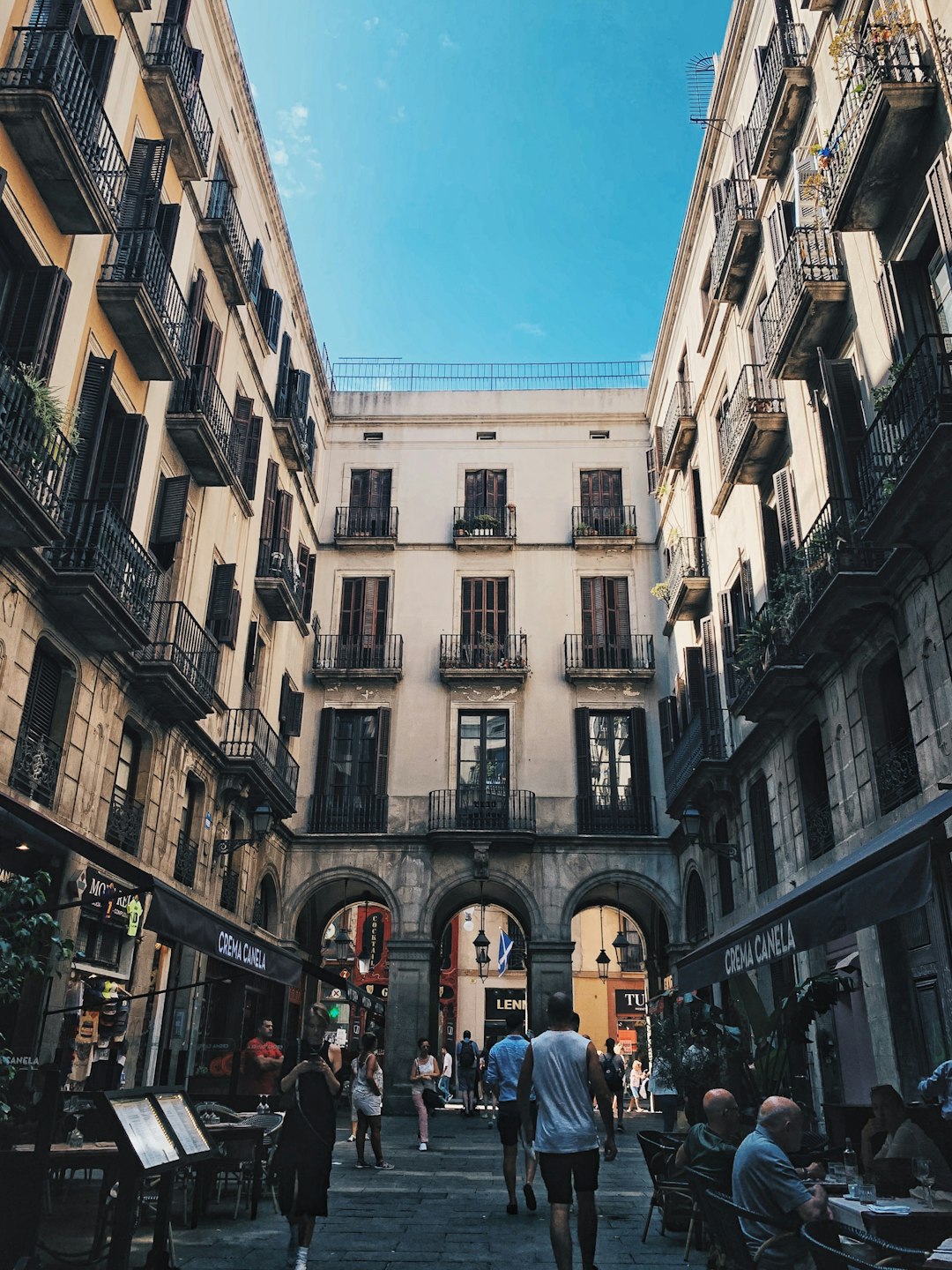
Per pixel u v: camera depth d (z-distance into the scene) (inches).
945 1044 401.4
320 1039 260.1
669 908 910.4
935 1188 248.8
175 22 590.2
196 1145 242.4
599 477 1082.1
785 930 296.2
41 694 456.1
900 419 404.2
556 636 1012.5
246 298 736.3
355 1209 348.5
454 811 941.8
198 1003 653.3
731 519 744.3
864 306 485.7
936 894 234.2
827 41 543.2
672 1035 628.7
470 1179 442.0
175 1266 247.9
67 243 466.0
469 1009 1475.1
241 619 771.4
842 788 510.6
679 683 895.1
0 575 404.2
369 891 1044.5
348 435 1113.4
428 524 1066.1
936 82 403.9
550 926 904.9
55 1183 316.2
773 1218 175.9
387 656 1007.0
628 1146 637.3
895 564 421.1
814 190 508.4
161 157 545.6
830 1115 390.6
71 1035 466.6
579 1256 280.4
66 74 433.7
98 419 481.7
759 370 634.8
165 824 601.6
